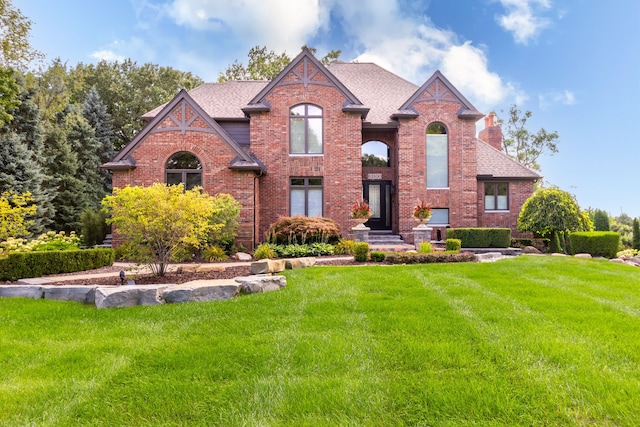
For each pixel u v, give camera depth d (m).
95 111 31.89
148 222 8.55
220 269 10.13
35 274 9.23
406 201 19.61
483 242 17.34
